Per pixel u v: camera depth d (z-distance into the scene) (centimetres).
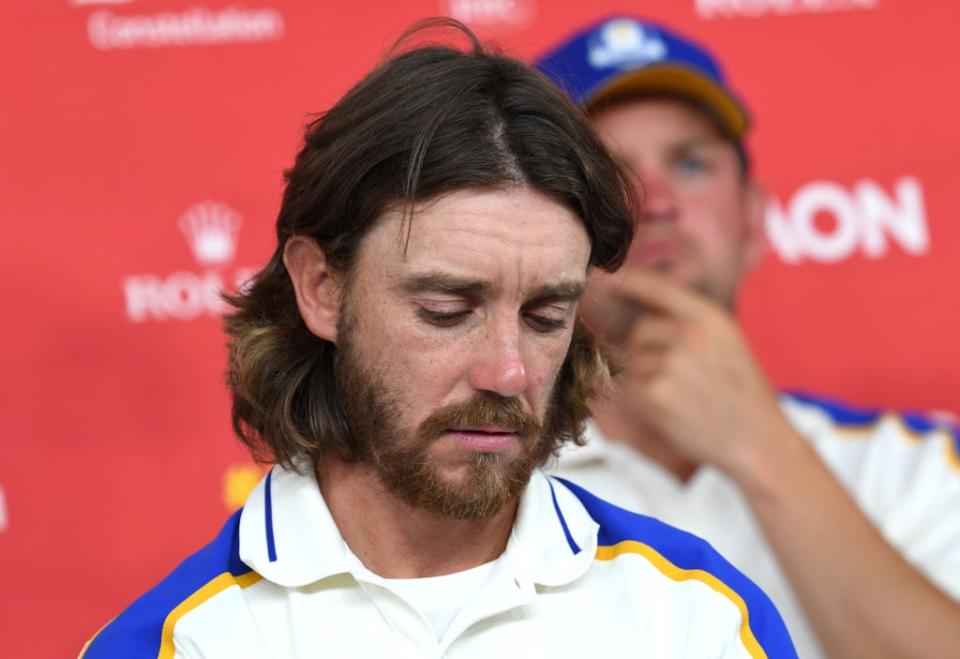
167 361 1094
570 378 651
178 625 580
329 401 608
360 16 1123
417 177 539
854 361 1155
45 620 1073
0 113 1092
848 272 1158
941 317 1156
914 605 961
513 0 1147
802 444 1010
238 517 625
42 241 1090
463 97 555
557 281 547
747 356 1011
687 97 1073
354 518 606
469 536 602
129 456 1086
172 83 1107
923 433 1140
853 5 1168
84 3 1103
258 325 643
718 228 1073
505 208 539
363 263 563
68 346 1088
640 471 1050
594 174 567
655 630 600
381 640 583
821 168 1159
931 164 1156
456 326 549
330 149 577
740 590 622
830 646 976
